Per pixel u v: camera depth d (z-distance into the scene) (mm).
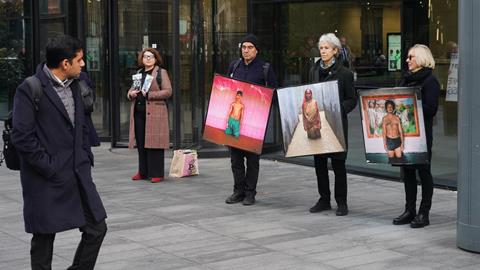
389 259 6109
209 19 11586
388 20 9977
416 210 7879
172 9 11406
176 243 6684
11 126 4863
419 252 6312
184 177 10117
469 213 6246
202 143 11789
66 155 4855
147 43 12688
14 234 7113
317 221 7504
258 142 8156
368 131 7113
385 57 10031
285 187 9406
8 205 8453
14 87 17219
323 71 7758
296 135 7703
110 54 13008
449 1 9266
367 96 7082
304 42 11180
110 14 12930
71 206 4871
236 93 8250
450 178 9406
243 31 11633
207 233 7039
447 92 9375
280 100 7758
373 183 9656
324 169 7895
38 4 15383
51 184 4812
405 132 6961
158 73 9688
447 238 6770
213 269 5859
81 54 4922
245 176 8508
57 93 4859
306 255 6246
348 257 6176
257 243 6656
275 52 11562
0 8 17156
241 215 7805
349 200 8578
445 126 9430
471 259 6094
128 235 6984
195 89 11656
